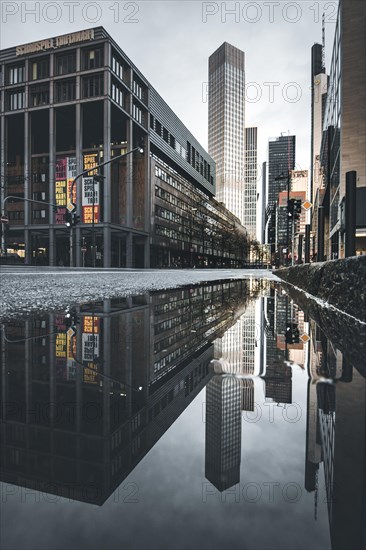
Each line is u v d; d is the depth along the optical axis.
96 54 47.41
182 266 80.06
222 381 1.71
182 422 1.21
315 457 0.92
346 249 4.55
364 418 1.23
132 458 0.94
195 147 84.75
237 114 161.38
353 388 1.59
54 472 0.88
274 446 0.99
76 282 11.63
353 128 33.88
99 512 0.73
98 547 0.61
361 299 3.53
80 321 3.77
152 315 4.36
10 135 58.50
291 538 0.63
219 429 1.14
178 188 74.00
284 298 7.04
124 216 54.28
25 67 51.00
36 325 3.47
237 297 7.39
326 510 0.71
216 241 98.62
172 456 0.95
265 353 2.35
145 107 56.31
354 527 0.66
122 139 59.91
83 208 49.00
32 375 1.83
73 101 48.16
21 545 0.61
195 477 0.85
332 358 2.17
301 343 2.65
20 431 1.14
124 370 1.94
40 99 51.28
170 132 68.12
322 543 0.60
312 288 6.89
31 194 53.12
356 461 0.89
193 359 2.19
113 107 48.28
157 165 62.03
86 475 0.86
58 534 0.65
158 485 0.82
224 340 2.81
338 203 36.44
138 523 0.68
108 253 46.16
